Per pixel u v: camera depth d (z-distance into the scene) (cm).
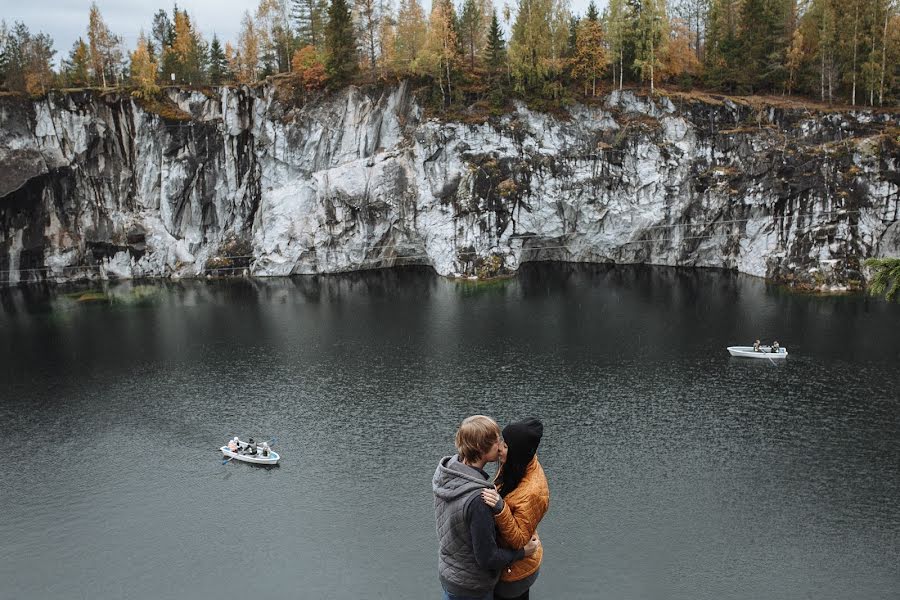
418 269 15088
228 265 14762
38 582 5025
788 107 13200
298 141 14550
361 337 10169
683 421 7150
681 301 11669
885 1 13600
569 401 7706
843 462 6266
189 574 5059
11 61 13812
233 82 15200
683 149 13588
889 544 5159
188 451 6819
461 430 902
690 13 17012
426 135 14100
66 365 9200
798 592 4706
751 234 13438
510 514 859
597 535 5334
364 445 6844
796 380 8081
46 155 13762
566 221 14525
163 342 10119
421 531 5462
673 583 4803
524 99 14162
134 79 14312
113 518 5747
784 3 14688
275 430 7219
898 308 10788
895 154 12188
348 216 14638
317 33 16025
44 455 6781
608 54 13988
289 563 5147
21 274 14100
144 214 14575
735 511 5594
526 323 10656
